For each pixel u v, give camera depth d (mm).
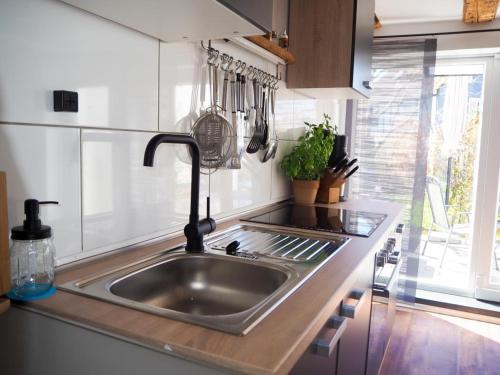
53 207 1006
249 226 1706
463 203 3672
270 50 1809
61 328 808
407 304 3430
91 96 1082
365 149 3480
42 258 896
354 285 1209
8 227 830
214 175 1681
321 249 1396
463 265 3701
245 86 1814
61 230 1034
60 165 1016
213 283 1264
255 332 741
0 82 871
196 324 762
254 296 1196
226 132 1591
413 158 3344
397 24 3289
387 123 3396
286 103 2291
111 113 1147
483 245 3461
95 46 1081
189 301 1251
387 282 1971
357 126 3494
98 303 848
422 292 3678
